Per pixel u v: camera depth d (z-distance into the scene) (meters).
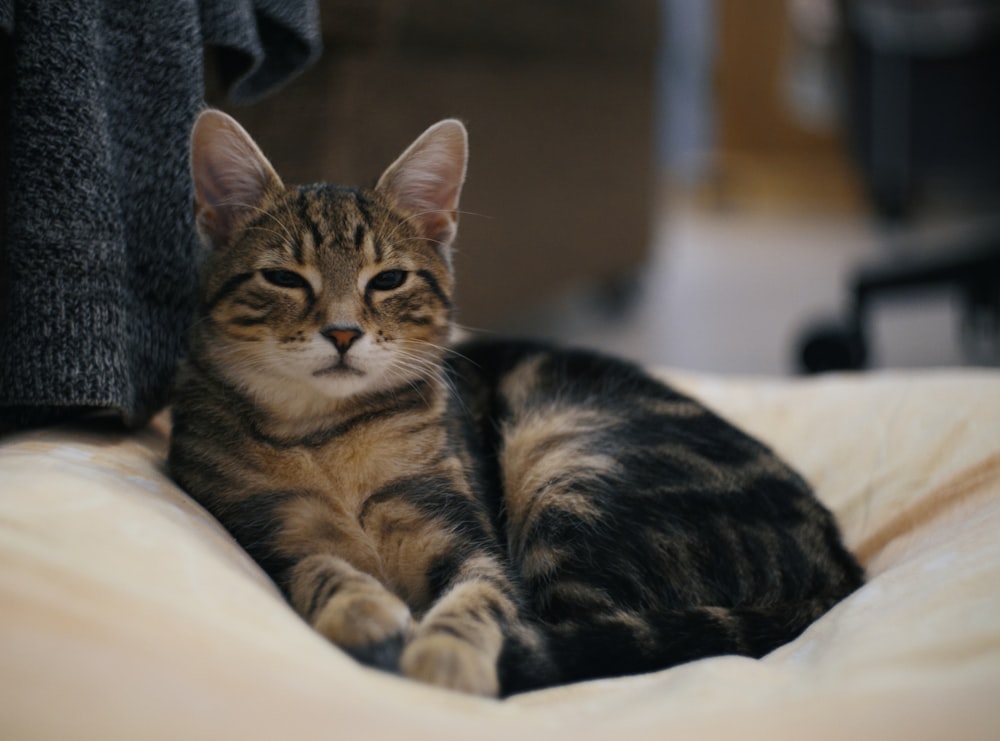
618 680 0.41
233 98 0.54
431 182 0.54
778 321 1.31
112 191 0.48
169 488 0.46
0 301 0.51
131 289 0.50
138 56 0.49
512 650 0.42
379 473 0.49
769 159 2.32
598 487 0.50
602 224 1.19
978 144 1.62
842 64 1.87
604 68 1.13
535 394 0.56
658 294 1.47
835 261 1.68
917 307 1.44
